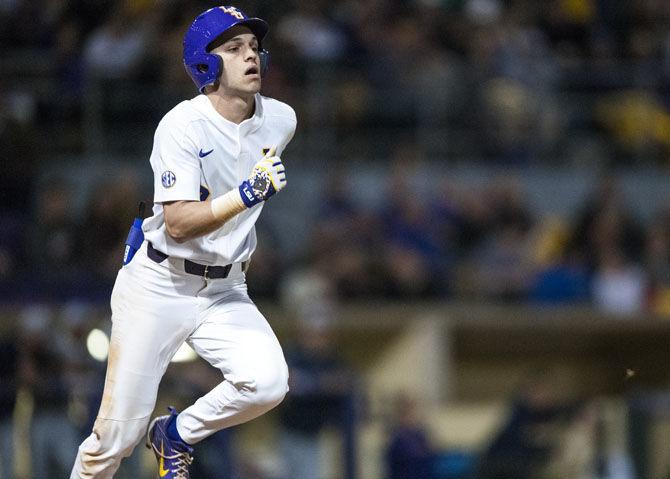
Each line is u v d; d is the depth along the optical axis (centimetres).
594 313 4566
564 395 4075
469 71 5369
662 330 4688
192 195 1820
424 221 4822
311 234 4775
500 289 4684
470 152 5275
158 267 1902
